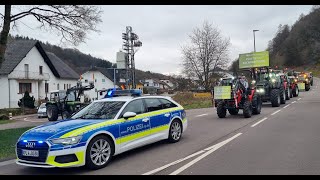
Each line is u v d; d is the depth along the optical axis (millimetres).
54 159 6297
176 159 7250
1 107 44438
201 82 44125
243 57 31109
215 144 8797
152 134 8453
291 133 10062
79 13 13547
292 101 24234
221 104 15336
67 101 23578
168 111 9172
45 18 13164
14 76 45812
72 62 100125
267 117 14727
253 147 8211
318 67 99688
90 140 6691
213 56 43531
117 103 8070
